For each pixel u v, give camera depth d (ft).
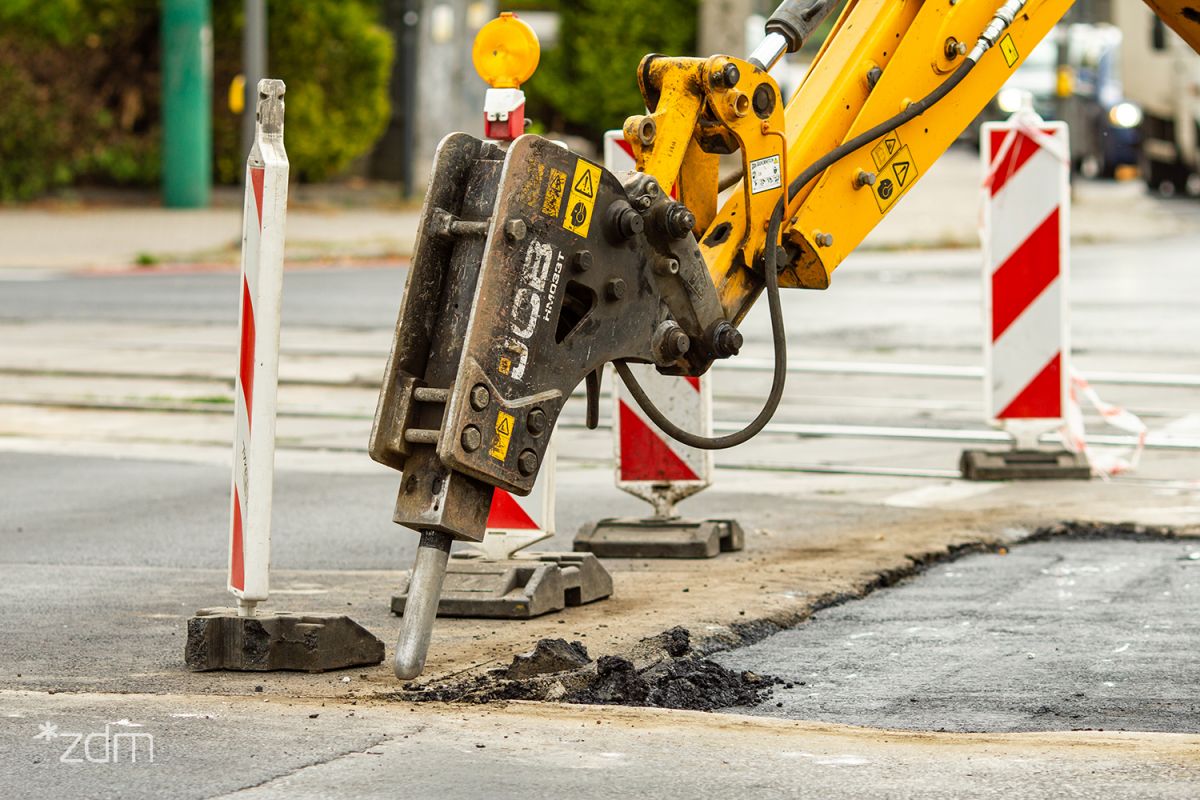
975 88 43.45
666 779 33.71
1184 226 215.92
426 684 41.22
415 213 239.91
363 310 140.05
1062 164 73.26
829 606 52.44
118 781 33.45
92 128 235.40
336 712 38.68
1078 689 42.32
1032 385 74.69
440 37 272.72
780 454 82.53
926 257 189.78
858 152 41.96
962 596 53.78
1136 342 116.67
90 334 125.29
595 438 88.94
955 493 71.61
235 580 43.24
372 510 69.97
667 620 48.62
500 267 34.24
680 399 59.11
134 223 215.51
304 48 237.25
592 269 35.47
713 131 38.99
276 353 41.37
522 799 32.48
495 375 34.22
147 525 66.85
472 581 49.47
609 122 298.56
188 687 41.42
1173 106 259.60
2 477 78.07
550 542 62.18
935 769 34.37
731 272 39.68
